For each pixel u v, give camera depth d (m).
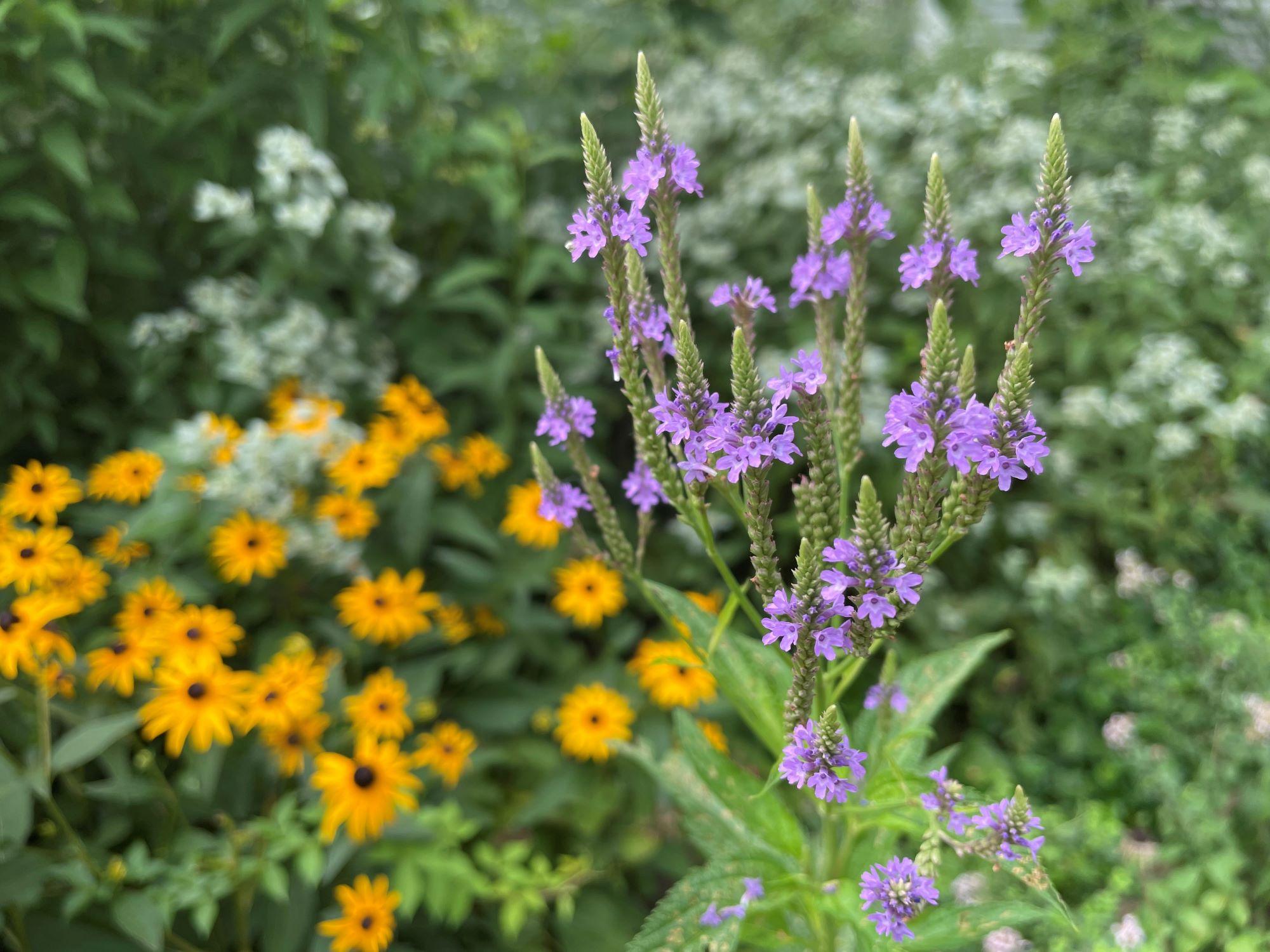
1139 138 0.99
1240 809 0.67
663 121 0.41
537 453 0.46
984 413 0.37
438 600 0.70
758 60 1.05
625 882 0.69
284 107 0.77
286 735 0.59
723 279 0.91
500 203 0.79
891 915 0.40
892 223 0.90
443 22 0.88
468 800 0.65
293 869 0.58
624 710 0.67
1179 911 0.62
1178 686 0.73
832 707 0.38
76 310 0.66
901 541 0.40
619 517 0.84
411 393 0.74
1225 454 0.84
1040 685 0.80
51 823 0.56
